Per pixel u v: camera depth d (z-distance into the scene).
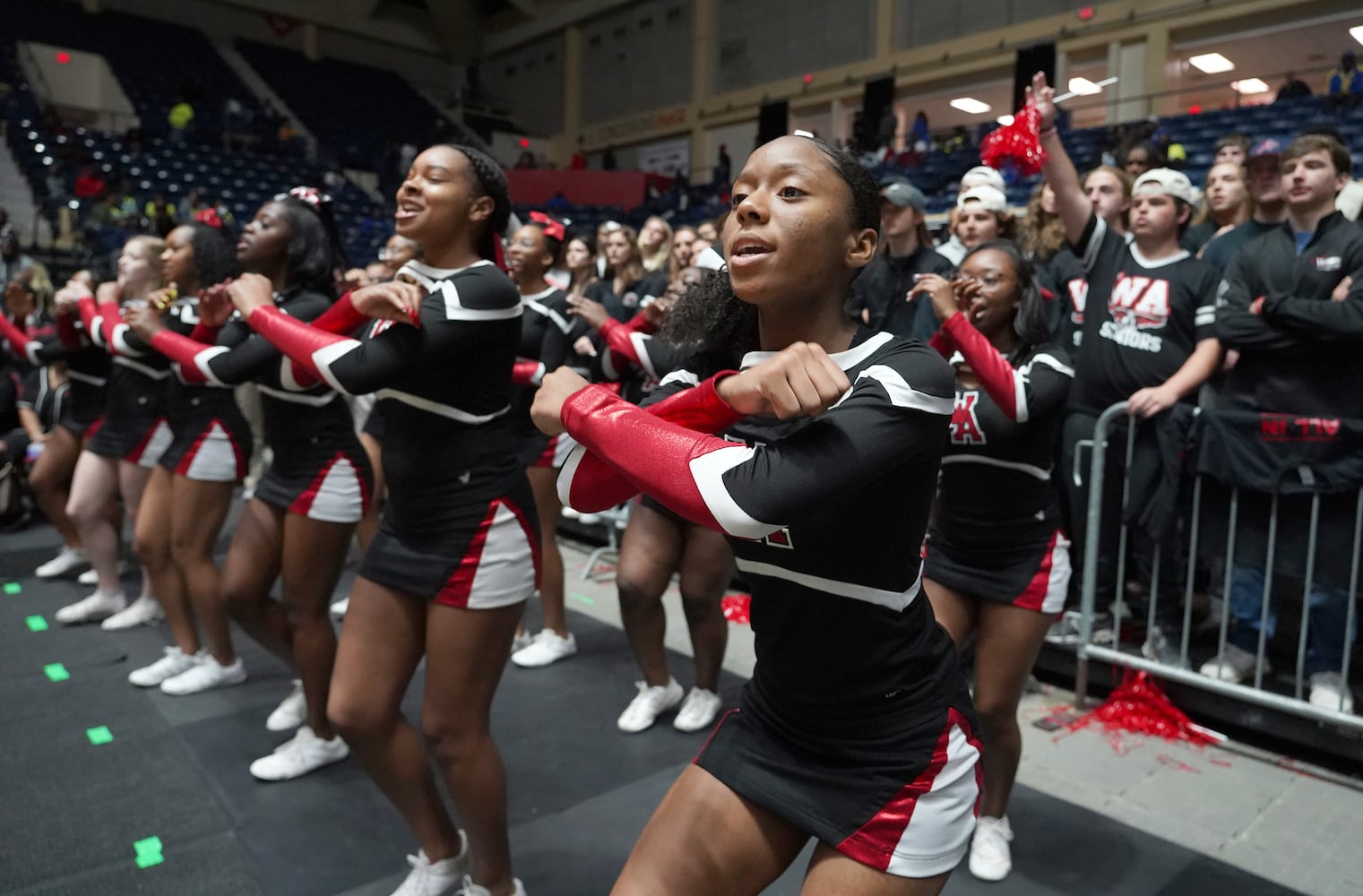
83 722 3.08
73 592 4.57
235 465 3.24
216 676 3.37
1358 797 2.60
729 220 1.14
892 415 1.02
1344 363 2.78
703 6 18.41
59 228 11.98
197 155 15.36
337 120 19.81
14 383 5.99
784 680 1.23
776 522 0.98
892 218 3.51
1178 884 2.17
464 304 1.83
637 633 3.04
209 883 2.17
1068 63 13.80
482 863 1.98
